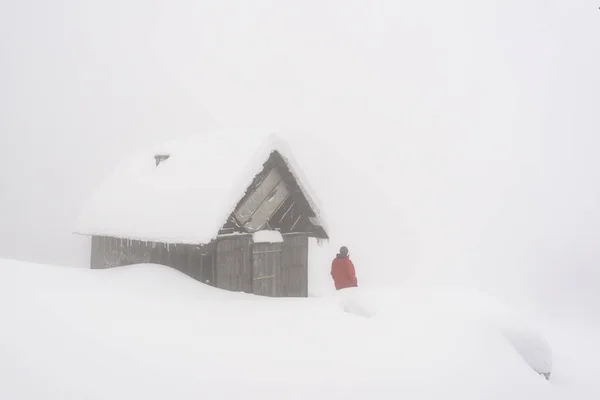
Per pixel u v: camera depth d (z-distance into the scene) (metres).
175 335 5.72
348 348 5.66
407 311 7.09
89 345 4.96
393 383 4.79
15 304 5.82
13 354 4.47
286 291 11.88
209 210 9.42
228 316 6.99
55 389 4.02
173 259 10.32
